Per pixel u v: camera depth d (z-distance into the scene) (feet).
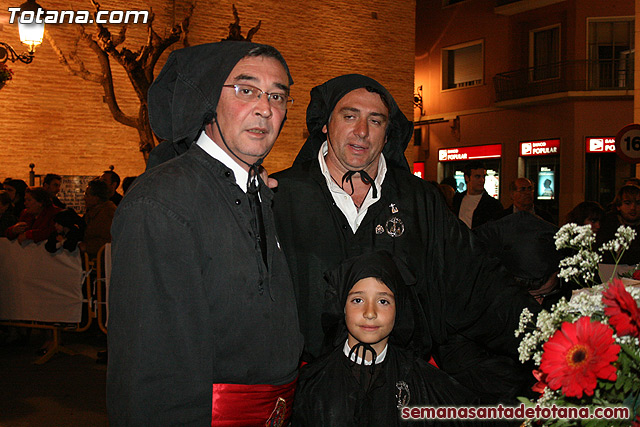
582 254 5.32
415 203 8.77
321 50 51.62
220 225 5.74
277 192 8.60
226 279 5.66
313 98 8.90
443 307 8.75
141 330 5.16
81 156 41.88
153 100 6.43
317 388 7.52
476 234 9.90
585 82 65.00
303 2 50.60
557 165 67.41
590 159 65.57
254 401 5.88
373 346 7.58
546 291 9.54
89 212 22.39
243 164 6.17
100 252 21.07
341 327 7.80
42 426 15.17
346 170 8.59
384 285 7.35
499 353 8.61
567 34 66.08
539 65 68.85
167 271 5.28
